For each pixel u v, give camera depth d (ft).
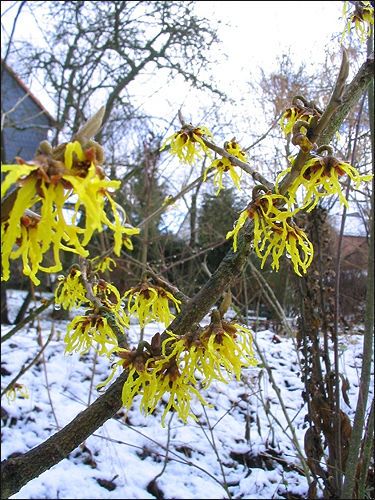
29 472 2.42
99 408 2.50
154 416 13.26
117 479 11.12
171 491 10.84
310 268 8.33
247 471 11.44
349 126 8.47
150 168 18.53
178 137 3.54
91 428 2.51
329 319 8.42
